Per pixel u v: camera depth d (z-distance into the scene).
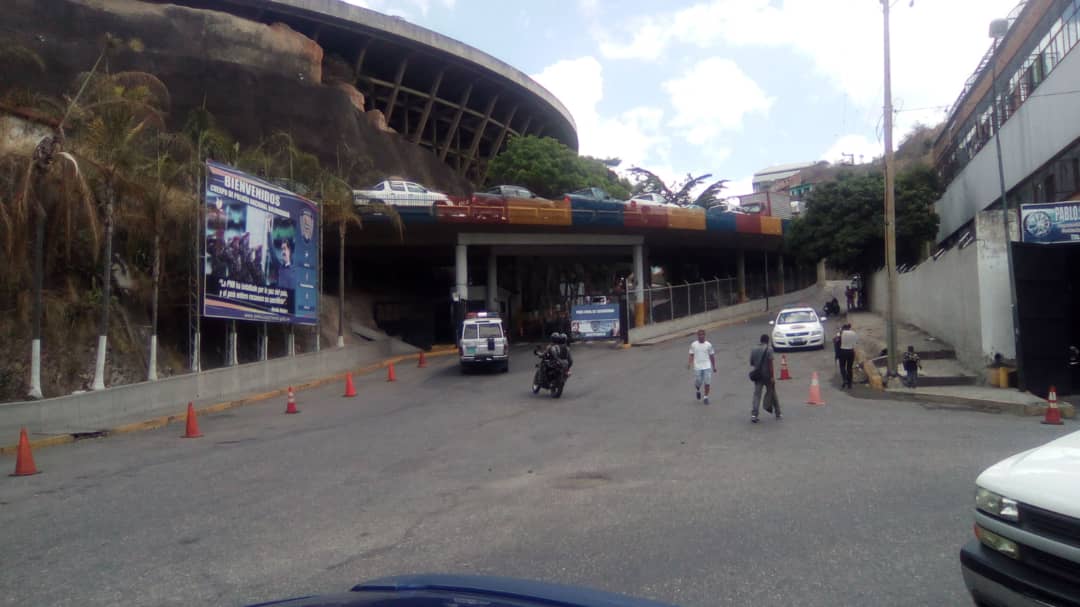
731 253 60.06
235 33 47.84
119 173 20.06
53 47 39.16
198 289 23.56
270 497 9.61
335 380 28.62
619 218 43.69
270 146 32.78
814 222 47.34
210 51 46.75
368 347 34.72
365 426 16.48
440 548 7.11
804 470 10.23
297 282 29.61
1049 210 18.55
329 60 57.78
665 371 26.22
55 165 18.59
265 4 54.12
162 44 45.06
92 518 8.78
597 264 64.12
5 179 18.38
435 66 64.88
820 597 5.58
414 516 8.40
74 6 41.84
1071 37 25.56
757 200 63.50
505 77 69.31
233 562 6.89
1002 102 33.97
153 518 8.67
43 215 18.34
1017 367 18.25
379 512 8.64
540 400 20.27
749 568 6.24
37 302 18.42
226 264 24.38
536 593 2.49
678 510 8.25
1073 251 18.94
